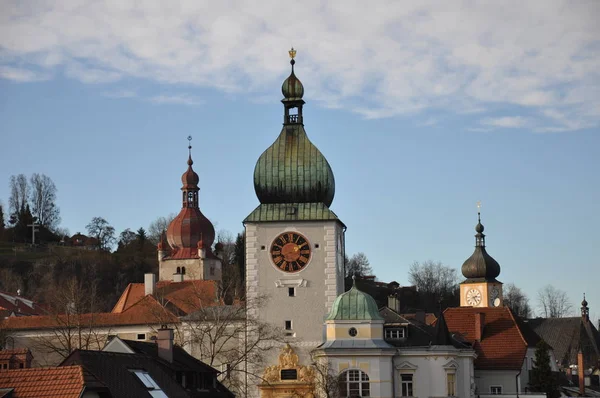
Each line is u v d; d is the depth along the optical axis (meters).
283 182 120.44
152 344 94.12
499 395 127.12
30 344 137.00
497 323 134.25
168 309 146.62
